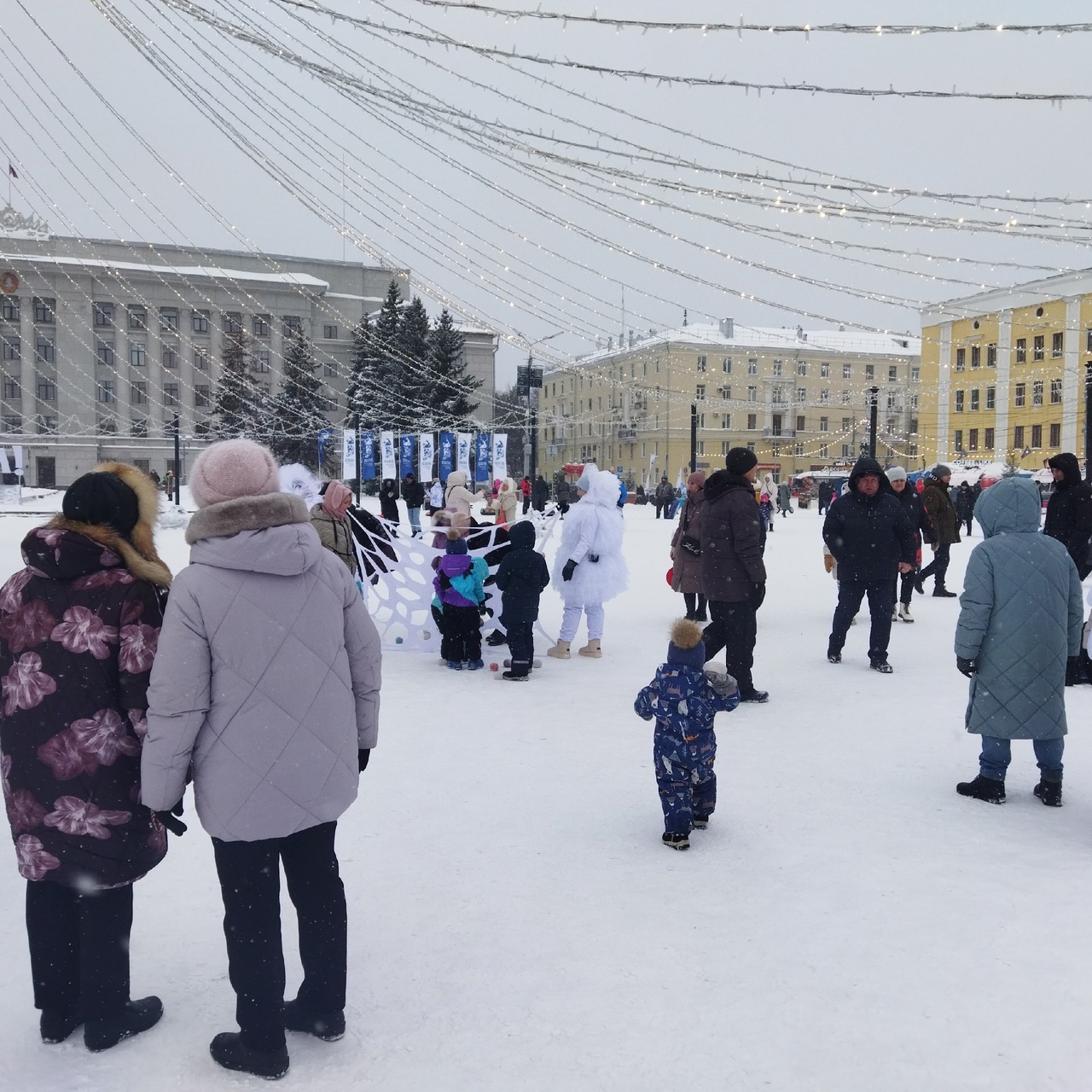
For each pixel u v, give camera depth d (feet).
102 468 8.56
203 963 10.00
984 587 14.52
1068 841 13.35
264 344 197.88
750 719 20.27
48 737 7.97
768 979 9.55
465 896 11.58
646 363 202.69
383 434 118.52
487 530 29.25
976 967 9.75
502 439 118.42
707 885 11.89
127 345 198.39
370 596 29.35
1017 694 14.43
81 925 8.29
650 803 15.06
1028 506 14.74
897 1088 7.77
